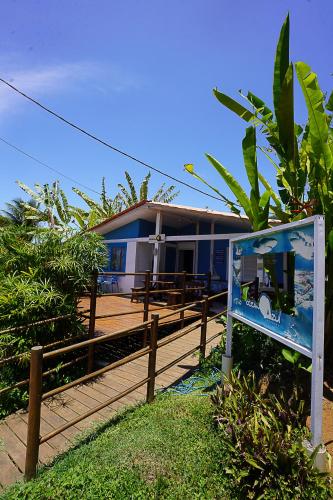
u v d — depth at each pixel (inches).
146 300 242.8
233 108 165.5
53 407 146.7
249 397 115.2
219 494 85.0
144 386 164.7
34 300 167.9
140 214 462.9
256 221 138.5
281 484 79.1
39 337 175.0
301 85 127.2
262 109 166.7
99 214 748.6
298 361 126.0
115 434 114.7
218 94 163.9
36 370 97.1
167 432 110.0
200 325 194.9
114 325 264.5
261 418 97.3
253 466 85.0
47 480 87.8
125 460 94.9
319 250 77.8
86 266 196.1
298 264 88.3
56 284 188.7
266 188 173.3
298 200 152.8
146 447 100.9
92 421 132.0
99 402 150.3
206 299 203.6
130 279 477.4
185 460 96.0
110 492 81.7
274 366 151.7
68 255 189.3
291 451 81.7
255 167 138.3
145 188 790.5
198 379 167.2
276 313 101.7
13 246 194.2
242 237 132.9
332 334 144.7
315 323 78.4
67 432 126.4
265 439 88.2
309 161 161.6
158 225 417.7
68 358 193.5
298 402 123.2
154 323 144.4
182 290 306.3
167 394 149.9
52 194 689.0
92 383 169.8
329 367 145.1
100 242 206.4
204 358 189.9
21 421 141.1
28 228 209.3
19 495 83.4
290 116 144.3
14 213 863.1
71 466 96.3
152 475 89.6
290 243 93.8
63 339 181.6
